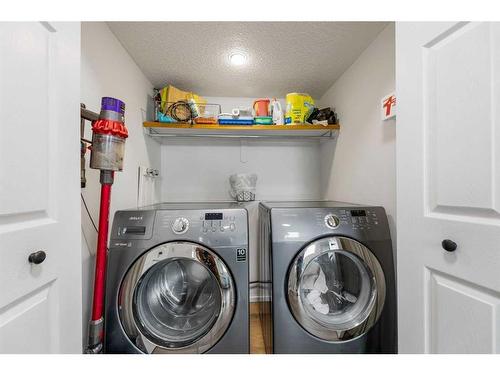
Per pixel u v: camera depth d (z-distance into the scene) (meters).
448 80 0.62
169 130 1.76
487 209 0.54
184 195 2.10
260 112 1.79
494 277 0.52
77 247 0.67
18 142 0.50
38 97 0.55
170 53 1.45
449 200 0.62
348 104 1.65
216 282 1.06
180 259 1.09
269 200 2.16
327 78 1.79
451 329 0.62
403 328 0.76
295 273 1.09
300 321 1.09
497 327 0.53
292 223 1.14
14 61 0.49
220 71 1.67
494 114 0.52
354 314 1.16
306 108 1.77
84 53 1.01
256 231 2.11
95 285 0.92
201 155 2.12
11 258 0.48
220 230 1.09
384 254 1.14
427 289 0.69
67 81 0.64
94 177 1.10
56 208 0.60
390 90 1.20
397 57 0.78
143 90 1.67
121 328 1.00
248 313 1.06
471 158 0.57
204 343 1.03
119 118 0.92
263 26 1.21
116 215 1.09
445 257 0.63
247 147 2.15
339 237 1.13
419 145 0.70
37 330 0.54
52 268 0.58
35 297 0.54
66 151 0.63
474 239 0.56
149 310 1.10
